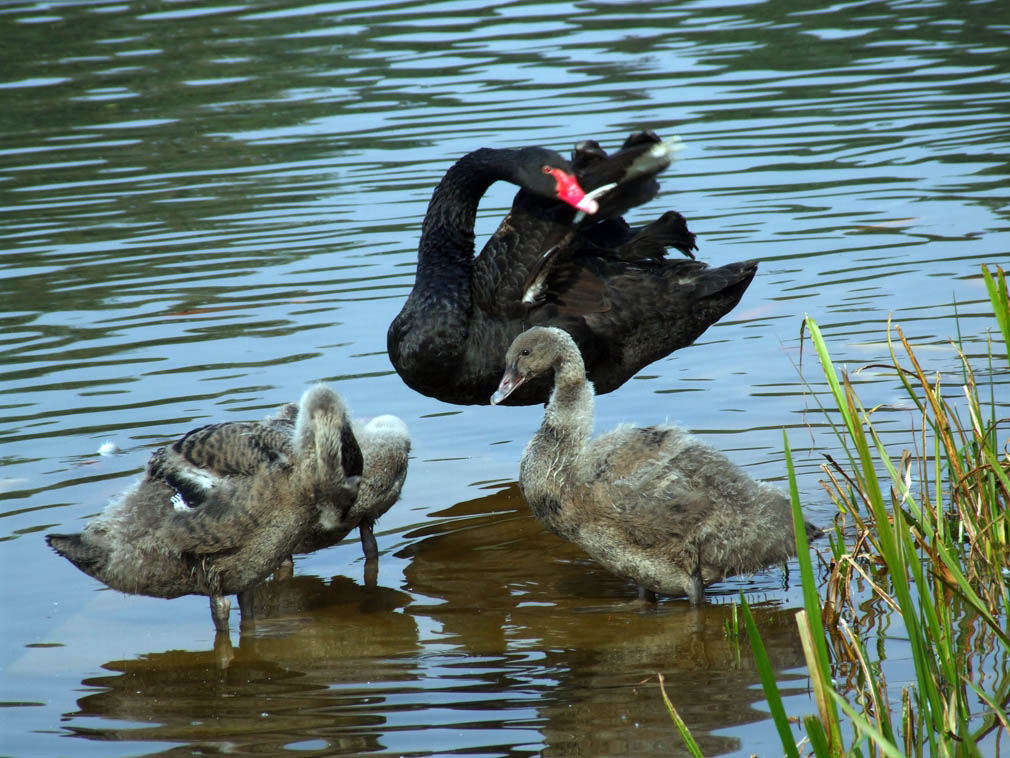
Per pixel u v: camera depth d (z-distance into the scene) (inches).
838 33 1061.1
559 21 1127.6
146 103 946.7
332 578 418.3
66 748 311.3
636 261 524.7
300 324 604.1
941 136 818.2
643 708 318.7
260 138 867.4
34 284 658.8
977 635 335.6
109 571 388.8
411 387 524.1
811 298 605.6
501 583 409.1
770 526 395.5
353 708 325.4
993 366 516.7
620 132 840.9
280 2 1195.9
